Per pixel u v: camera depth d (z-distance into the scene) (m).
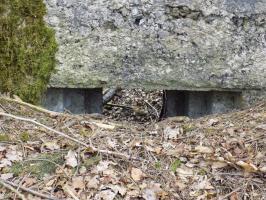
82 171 2.03
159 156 2.16
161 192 1.97
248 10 2.86
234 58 2.89
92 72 2.85
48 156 2.10
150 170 2.08
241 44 2.88
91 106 3.06
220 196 1.97
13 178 1.98
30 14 2.61
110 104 3.99
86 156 2.11
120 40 2.84
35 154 2.12
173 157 2.16
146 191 1.97
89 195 1.93
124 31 2.83
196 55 2.87
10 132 2.26
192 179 2.04
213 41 2.87
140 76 2.87
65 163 2.06
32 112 2.52
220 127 2.45
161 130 2.46
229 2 2.85
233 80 2.91
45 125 2.31
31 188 1.94
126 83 2.88
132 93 4.24
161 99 4.11
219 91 3.00
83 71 2.85
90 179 1.99
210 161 2.12
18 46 2.60
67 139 2.23
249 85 2.93
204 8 2.83
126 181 2.01
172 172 2.07
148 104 3.99
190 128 2.47
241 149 2.21
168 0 2.81
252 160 2.12
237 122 2.54
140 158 2.14
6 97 2.54
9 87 2.60
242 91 2.96
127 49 2.85
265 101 2.91
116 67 2.86
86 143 2.21
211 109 3.02
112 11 2.81
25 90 2.62
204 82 2.90
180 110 3.20
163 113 3.48
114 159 2.11
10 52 2.59
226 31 2.87
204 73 2.89
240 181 2.03
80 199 1.92
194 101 3.07
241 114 2.71
